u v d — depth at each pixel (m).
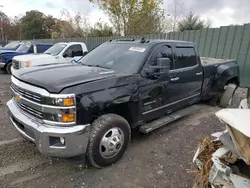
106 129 2.88
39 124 2.63
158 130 4.40
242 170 2.04
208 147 2.36
